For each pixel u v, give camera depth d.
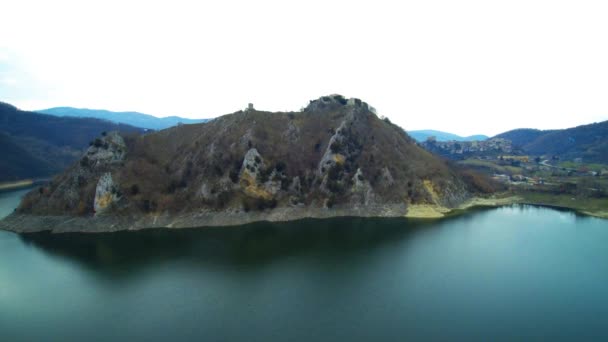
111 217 109.25
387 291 66.19
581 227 117.56
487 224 120.00
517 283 69.75
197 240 98.88
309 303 61.47
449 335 50.91
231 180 124.81
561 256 86.38
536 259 84.25
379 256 86.25
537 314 57.28
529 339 50.09
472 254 87.81
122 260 83.56
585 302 61.59
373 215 127.19
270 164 132.62
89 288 68.56
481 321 55.03
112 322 55.62
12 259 84.62
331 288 67.69
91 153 123.62
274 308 59.69
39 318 57.25
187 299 63.47
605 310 58.69
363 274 74.62
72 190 116.06
